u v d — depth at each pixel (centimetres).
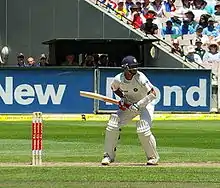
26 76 8981
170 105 9244
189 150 5419
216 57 10825
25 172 3806
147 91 4253
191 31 11231
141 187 3288
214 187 3297
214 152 5247
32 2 10862
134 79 4244
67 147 5634
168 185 3350
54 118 9000
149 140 4272
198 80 9300
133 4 11381
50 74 9006
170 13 11481
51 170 3903
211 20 11319
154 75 9181
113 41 10075
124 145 5850
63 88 9012
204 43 11012
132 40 10125
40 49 10888
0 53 10894
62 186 3312
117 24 10700
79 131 7194
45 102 9006
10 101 8969
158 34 11188
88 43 10056
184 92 9275
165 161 4538
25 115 8975
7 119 8944
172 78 9231
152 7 11425
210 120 9119
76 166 4159
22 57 10150
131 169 3978
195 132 7181
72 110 9019
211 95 9369
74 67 9006
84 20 10794
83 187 3288
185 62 10462
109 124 4281
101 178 3572
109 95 9050
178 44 10900
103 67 9031
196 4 11662
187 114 9294
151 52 10362
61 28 10838
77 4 10788
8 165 4231
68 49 10075
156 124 8325
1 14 10906
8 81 8962
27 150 5391
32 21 10881
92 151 5325
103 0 11506
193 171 3881
